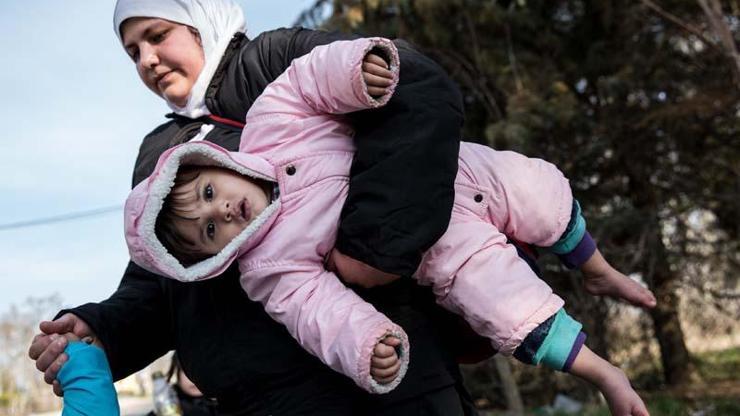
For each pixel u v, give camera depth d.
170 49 2.15
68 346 1.96
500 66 11.55
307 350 1.86
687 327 12.93
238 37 2.21
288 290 1.86
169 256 1.82
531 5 11.95
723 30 8.87
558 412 10.60
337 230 1.89
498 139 10.73
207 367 2.01
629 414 1.90
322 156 1.94
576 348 1.93
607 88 11.23
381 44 1.78
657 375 12.72
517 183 2.11
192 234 1.90
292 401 1.95
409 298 1.99
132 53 2.25
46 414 26.14
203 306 2.03
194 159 1.89
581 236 2.26
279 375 1.95
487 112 12.48
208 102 2.17
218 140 2.12
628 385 1.92
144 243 1.81
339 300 1.81
